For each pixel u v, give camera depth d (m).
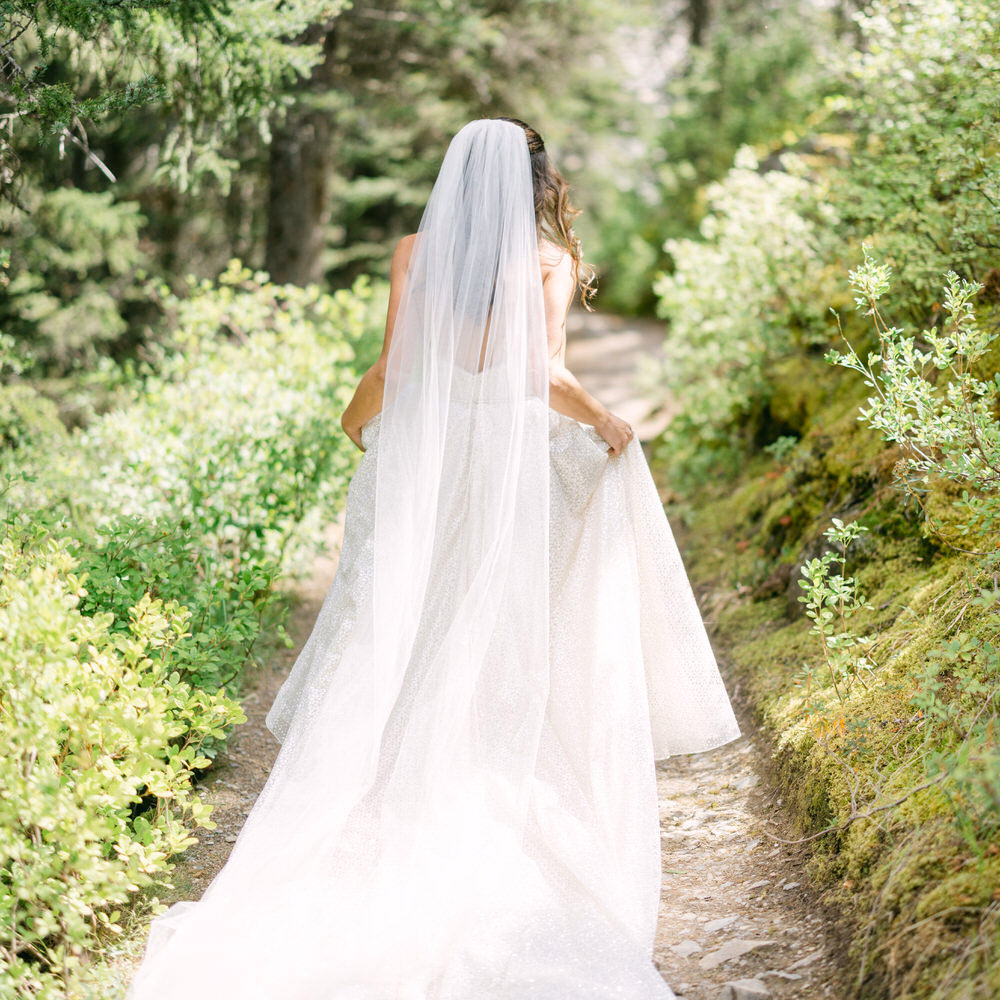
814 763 2.77
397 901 2.33
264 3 4.30
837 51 5.06
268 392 5.07
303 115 8.12
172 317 7.57
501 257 2.62
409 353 2.65
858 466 4.15
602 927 2.28
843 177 4.54
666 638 2.79
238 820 3.09
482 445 2.62
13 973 2.12
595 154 16.19
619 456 2.77
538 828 2.52
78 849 2.20
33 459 4.70
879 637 3.18
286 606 4.38
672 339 6.83
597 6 9.75
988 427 2.62
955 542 3.23
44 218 6.47
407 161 11.48
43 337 6.67
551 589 2.71
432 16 8.16
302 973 2.15
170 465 4.41
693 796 3.17
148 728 2.35
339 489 5.03
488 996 2.07
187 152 4.76
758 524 5.00
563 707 2.66
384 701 2.52
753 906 2.46
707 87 14.16
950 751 2.35
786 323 5.54
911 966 1.90
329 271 12.31
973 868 1.99
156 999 2.07
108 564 3.32
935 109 3.91
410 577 2.56
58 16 3.52
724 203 5.68
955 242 3.71
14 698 2.18
